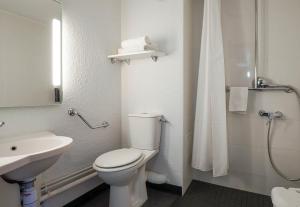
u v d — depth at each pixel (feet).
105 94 6.38
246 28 6.12
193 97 6.97
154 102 6.56
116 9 6.80
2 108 3.88
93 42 5.87
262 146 6.07
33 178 3.55
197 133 6.22
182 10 5.98
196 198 5.98
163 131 6.45
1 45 3.89
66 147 3.47
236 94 5.99
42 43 4.53
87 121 5.73
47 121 4.66
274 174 5.97
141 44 5.84
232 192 6.29
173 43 6.16
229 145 6.48
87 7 5.64
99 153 6.16
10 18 4.03
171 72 6.23
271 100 5.89
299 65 5.54
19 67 4.15
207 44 5.89
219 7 5.89
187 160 6.57
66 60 5.07
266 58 5.90
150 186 6.73
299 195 3.91
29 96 4.30
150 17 6.54
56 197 4.91
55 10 4.75
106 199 5.94
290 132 5.71
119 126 7.06
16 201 3.44
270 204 5.62
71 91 5.22
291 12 5.57
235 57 6.29
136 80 6.84
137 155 5.19
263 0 5.87
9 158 2.73
